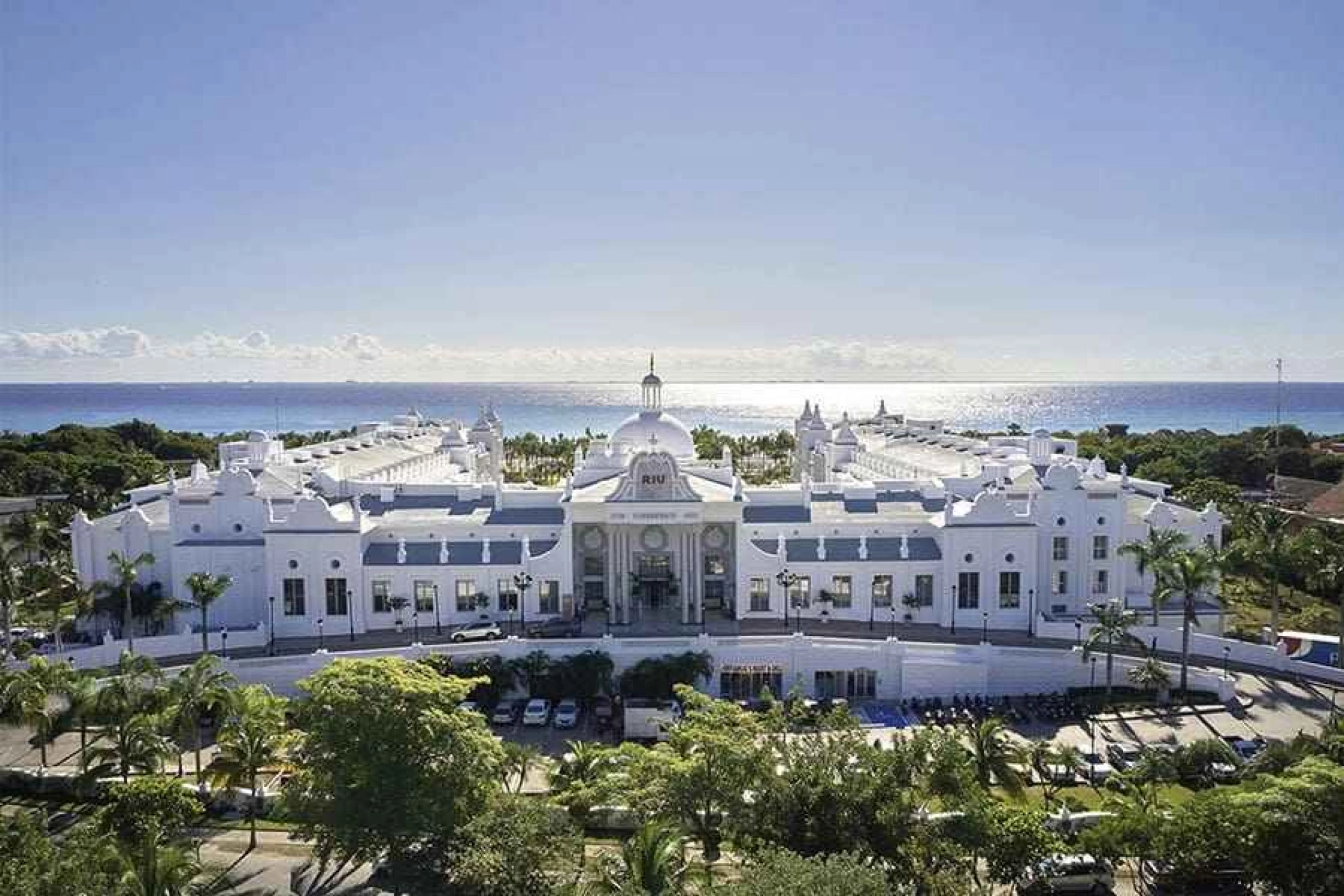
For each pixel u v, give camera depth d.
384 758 59.06
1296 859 60.38
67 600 132.62
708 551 129.25
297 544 120.00
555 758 90.19
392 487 136.50
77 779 80.00
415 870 59.12
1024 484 131.38
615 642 109.38
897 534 127.06
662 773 62.97
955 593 122.12
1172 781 82.88
